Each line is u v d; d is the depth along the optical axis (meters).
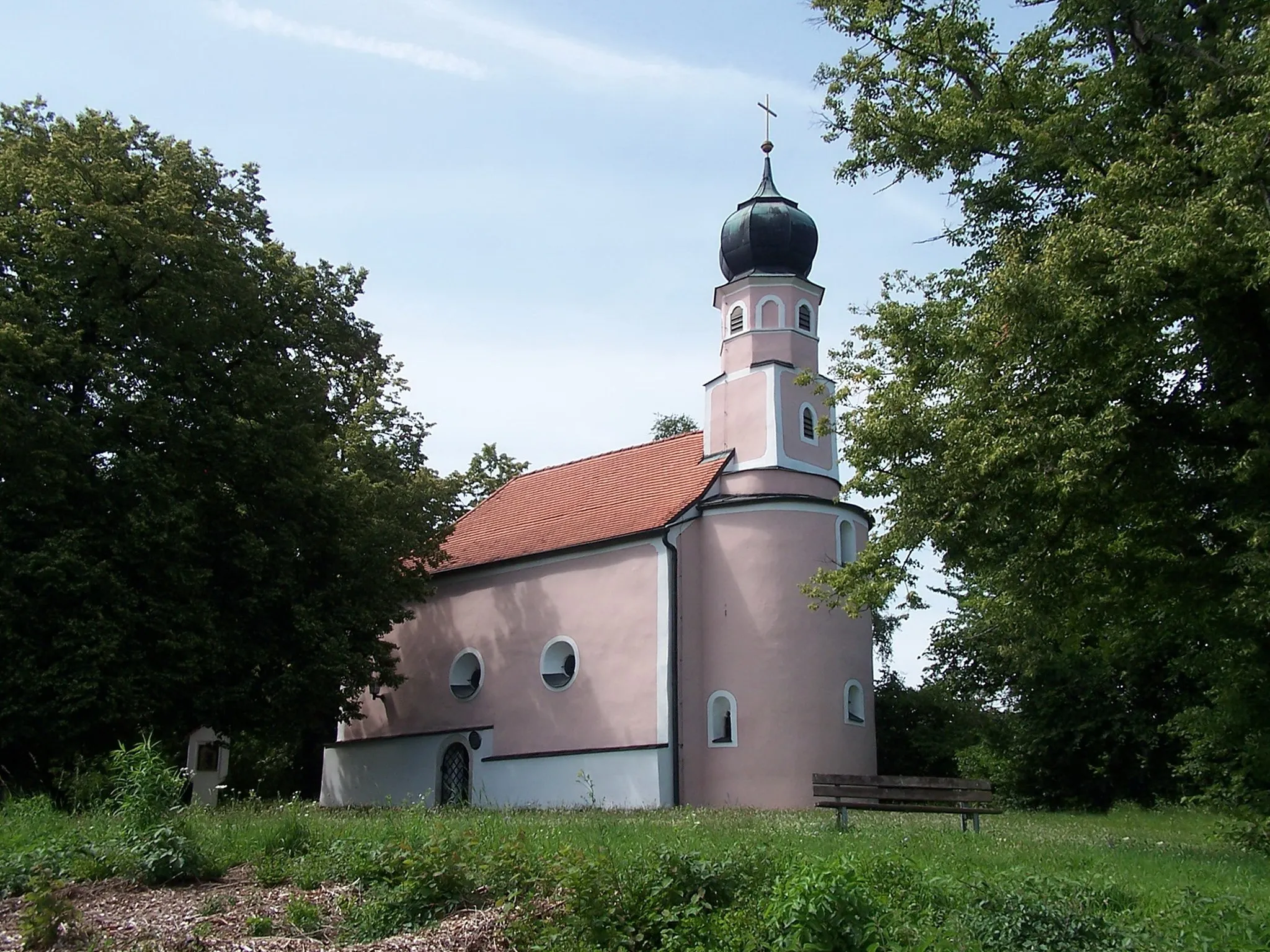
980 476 15.18
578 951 7.33
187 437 21.75
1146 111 16.38
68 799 20.41
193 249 21.83
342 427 27.41
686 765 25.75
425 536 29.05
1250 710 16.17
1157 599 16.14
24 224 21.05
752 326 28.78
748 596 26.34
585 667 27.61
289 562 23.09
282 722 23.81
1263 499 14.90
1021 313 14.59
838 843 12.35
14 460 19.56
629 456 31.81
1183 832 19.41
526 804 27.28
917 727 32.22
